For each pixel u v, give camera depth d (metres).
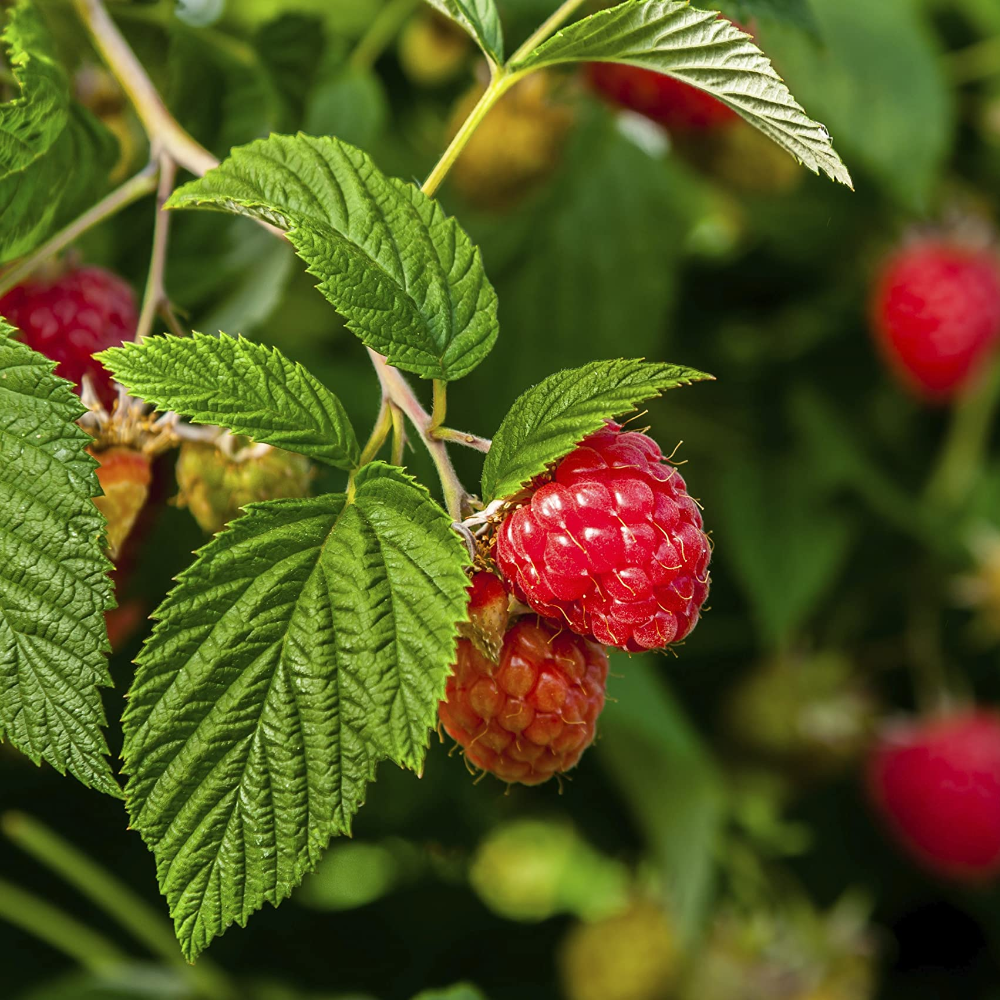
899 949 0.74
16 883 0.59
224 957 0.63
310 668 0.35
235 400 0.35
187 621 0.35
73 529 0.35
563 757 0.37
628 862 0.68
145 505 0.41
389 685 0.35
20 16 0.39
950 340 0.62
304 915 0.66
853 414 0.68
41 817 0.58
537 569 0.36
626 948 0.64
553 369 0.61
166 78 0.45
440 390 0.36
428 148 0.62
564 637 0.37
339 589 0.35
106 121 0.43
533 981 0.69
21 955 0.61
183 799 0.35
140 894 0.59
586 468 0.36
